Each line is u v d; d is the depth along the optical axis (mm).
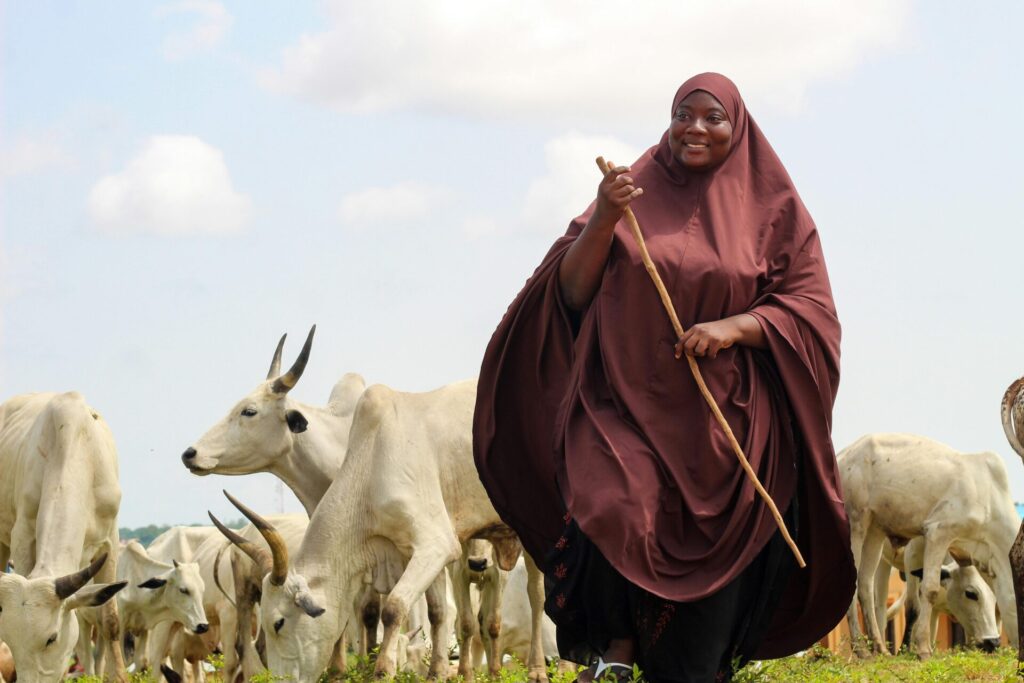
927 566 15398
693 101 6742
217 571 15555
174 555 18406
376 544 11703
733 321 6426
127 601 16062
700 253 6531
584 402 6523
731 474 6363
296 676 11219
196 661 17609
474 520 12047
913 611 17203
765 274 6617
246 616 13711
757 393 6484
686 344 6328
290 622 11219
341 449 14039
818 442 6555
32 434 12648
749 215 6754
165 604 15875
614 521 6160
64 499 12016
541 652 12219
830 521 6605
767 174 6859
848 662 11398
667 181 6816
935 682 9148
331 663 11789
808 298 6613
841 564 6773
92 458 12383
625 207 6391
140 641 16531
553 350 6973
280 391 13820
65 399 12422
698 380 6332
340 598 11547
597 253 6555
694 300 6496
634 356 6477
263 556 11406
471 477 12000
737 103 6840
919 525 15695
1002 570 15484
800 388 6512
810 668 9227
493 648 13281
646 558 6180
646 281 6488
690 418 6422
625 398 6434
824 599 6930
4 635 11203
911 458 15828
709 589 6223
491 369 7090
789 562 6660
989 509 15438
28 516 12609
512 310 6973
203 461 13633
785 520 6520
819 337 6566
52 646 11234
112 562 12812
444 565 11539
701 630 6363
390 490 11562
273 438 13805
